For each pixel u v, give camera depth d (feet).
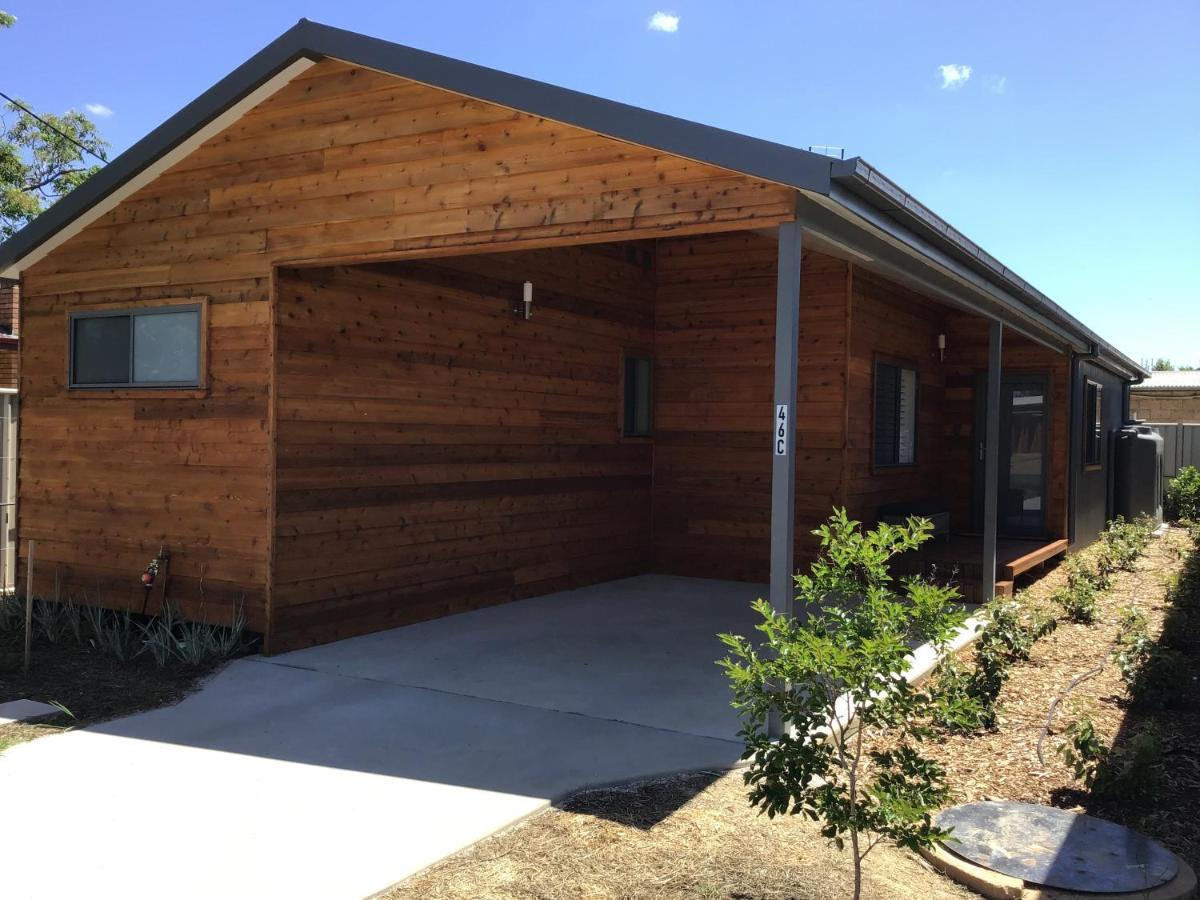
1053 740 15.99
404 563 24.73
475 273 26.68
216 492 22.13
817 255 30.55
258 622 21.45
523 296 28.40
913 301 36.09
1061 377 38.99
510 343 28.02
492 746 15.52
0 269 24.86
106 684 19.21
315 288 22.08
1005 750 15.53
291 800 13.19
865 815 9.36
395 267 24.17
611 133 16.40
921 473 37.52
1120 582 33.58
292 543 21.68
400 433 24.44
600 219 17.13
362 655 21.54
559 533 30.25
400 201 19.53
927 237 18.84
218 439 22.08
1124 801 13.30
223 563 22.02
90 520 24.41
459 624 25.05
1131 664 18.45
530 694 18.58
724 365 33.01
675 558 33.99
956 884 11.05
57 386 25.11
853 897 10.46
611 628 24.77
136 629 23.22
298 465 21.75
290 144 21.01
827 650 9.21
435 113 19.11
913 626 9.87
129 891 10.52
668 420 34.12
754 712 9.84
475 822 12.42
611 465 32.48
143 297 23.41
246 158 21.70
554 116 16.94
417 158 19.33
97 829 12.19
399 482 24.47
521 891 10.57
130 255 23.66
